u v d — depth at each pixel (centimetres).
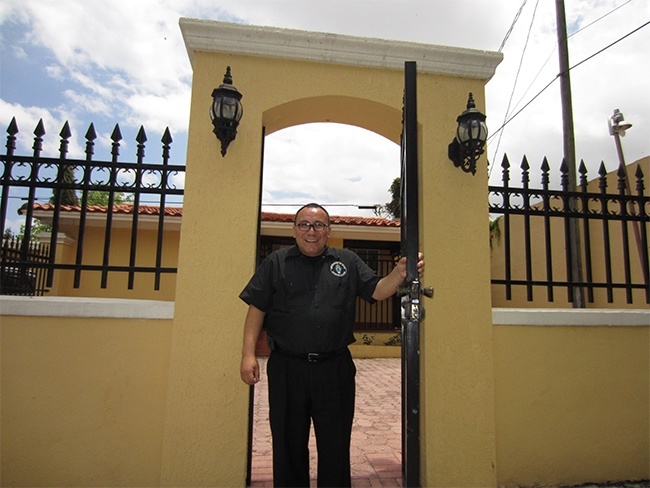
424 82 327
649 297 349
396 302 1087
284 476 234
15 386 278
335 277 254
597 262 708
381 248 1116
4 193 296
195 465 275
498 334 318
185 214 290
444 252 311
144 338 289
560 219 815
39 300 283
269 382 249
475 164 304
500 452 309
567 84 820
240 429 280
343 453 243
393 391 633
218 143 299
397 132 370
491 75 333
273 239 1063
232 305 287
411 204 219
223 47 307
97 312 286
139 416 283
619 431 327
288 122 354
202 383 280
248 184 298
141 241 889
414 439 209
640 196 360
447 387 299
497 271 999
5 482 272
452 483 292
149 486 279
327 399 241
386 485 303
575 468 317
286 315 246
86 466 278
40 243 449
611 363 332
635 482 323
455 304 307
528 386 318
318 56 315
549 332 326
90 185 303
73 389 281
